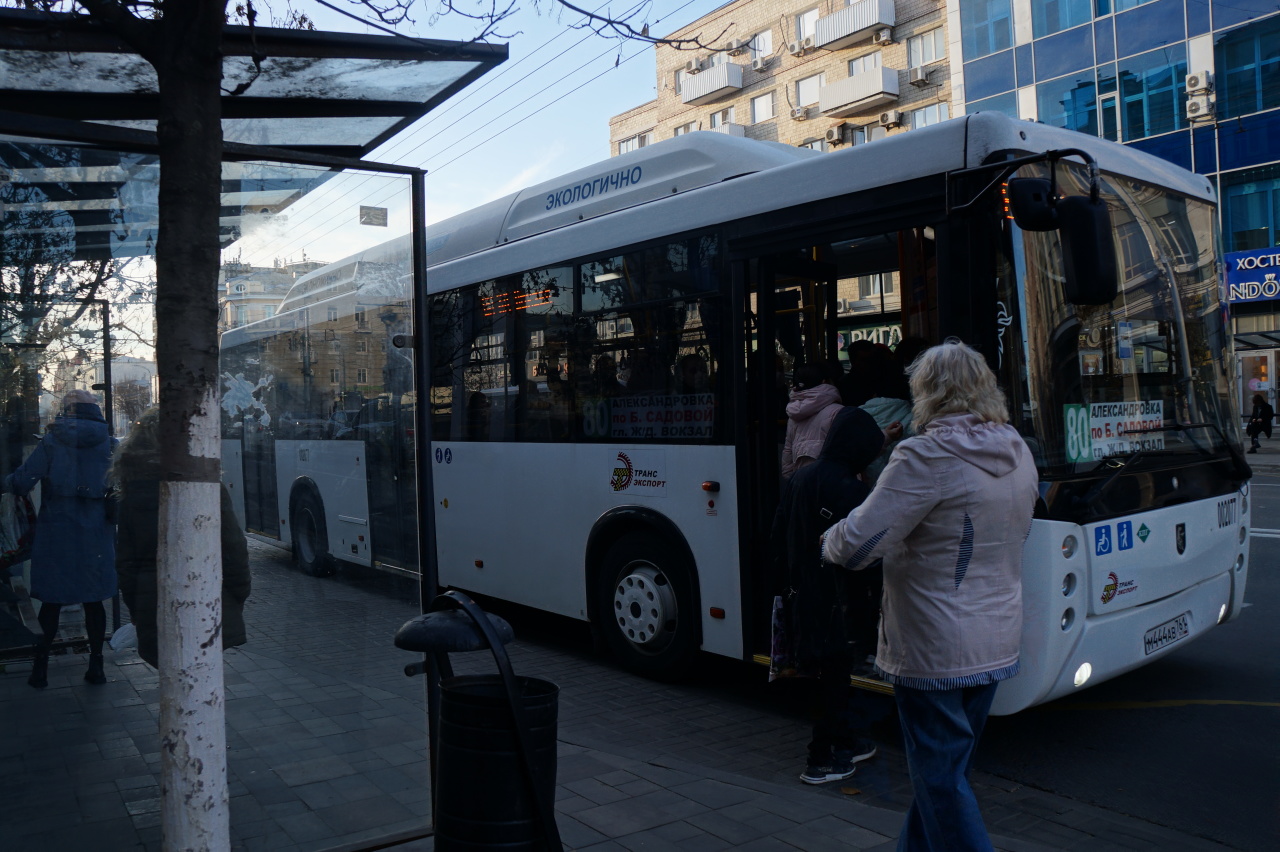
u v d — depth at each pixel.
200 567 2.60
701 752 5.26
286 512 3.97
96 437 3.53
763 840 3.87
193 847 2.59
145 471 3.59
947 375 3.21
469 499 8.21
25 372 3.44
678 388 6.27
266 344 3.97
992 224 4.61
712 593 6.04
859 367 5.71
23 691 3.41
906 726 3.21
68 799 3.43
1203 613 5.46
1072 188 4.91
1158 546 5.01
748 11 39.03
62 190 3.43
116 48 3.13
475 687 3.18
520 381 7.64
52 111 3.77
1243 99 24.20
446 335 8.55
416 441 4.04
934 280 4.89
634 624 6.63
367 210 4.00
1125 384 5.05
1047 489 4.48
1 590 3.40
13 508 3.42
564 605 7.25
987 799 4.55
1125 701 5.92
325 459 4.06
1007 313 4.55
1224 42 24.27
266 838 3.78
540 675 6.94
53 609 3.45
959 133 4.77
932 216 4.85
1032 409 4.52
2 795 3.37
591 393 6.95
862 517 3.12
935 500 3.07
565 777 4.60
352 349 4.07
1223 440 5.73
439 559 8.60
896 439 5.20
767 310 5.76
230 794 3.85
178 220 2.55
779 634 4.72
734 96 40.12
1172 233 5.60
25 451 3.44
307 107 3.94
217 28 2.53
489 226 8.22
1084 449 4.73
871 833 3.94
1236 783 4.69
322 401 4.06
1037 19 27.47
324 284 4.00
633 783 4.51
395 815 3.93
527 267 7.56
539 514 7.45
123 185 3.50
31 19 2.92
